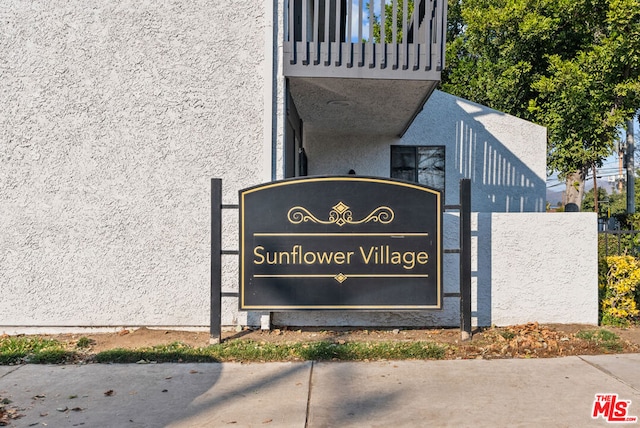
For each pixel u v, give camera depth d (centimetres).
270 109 618
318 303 577
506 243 631
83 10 617
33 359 523
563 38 1609
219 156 626
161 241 622
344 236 578
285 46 624
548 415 390
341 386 452
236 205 579
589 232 630
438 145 1042
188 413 397
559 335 586
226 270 629
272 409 404
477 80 1848
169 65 622
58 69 618
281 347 548
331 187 580
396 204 580
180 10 621
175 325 625
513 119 1056
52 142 619
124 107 621
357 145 1029
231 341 578
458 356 533
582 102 1457
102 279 621
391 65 627
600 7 1504
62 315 620
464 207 584
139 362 521
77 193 620
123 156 621
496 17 1617
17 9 616
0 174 617
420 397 426
